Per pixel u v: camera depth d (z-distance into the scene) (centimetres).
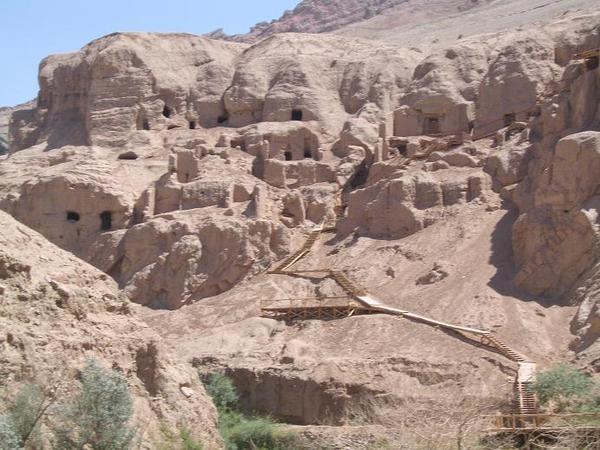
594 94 6275
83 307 3375
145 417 3319
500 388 4744
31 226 7169
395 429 4169
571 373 4431
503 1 12294
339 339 5516
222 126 8244
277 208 7006
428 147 7181
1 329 3050
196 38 8819
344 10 17500
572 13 8250
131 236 6856
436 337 5309
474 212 6388
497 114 7262
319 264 6519
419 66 7988
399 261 6212
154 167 7588
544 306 5525
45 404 3002
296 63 8250
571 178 5766
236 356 5488
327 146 7712
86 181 7181
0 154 11494
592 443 3547
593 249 5522
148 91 8175
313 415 5047
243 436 4431
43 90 9044
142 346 3481
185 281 6550
